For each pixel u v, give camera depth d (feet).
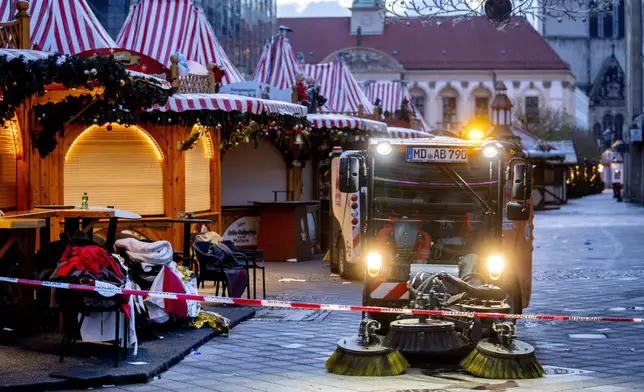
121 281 31.68
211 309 44.27
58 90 42.80
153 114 54.29
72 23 59.16
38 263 35.27
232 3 158.10
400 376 30.09
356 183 34.27
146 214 57.11
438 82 440.86
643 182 212.84
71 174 54.44
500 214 35.09
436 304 31.94
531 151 197.47
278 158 78.89
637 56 227.20
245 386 28.48
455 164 35.24
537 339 38.22
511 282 37.01
